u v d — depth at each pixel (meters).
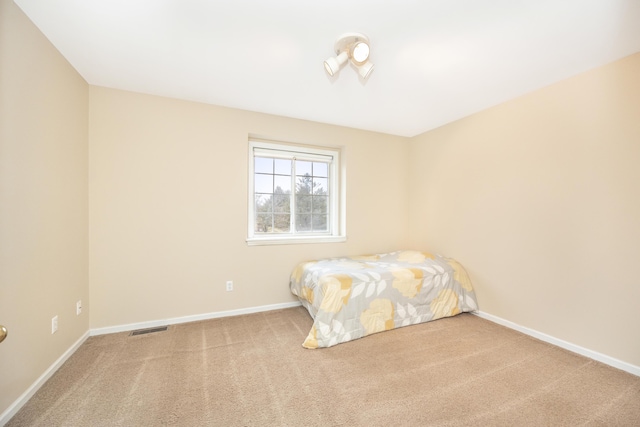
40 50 1.60
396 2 1.38
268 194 3.19
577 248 2.04
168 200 2.51
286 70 2.05
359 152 3.45
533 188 2.33
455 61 1.92
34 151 1.55
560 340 2.13
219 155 2.71
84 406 1.43
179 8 1.43
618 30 1.57
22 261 1.45
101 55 1.86
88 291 2.24
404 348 2.09
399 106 2.71
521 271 2.41
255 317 2.72
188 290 2.59
